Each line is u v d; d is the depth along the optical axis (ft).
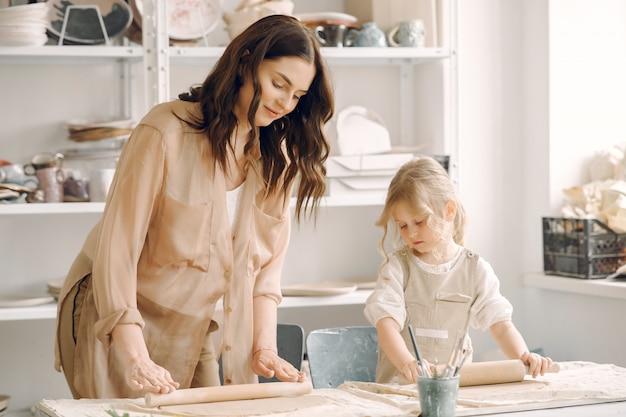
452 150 12.19
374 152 12.30
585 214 12.26
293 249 12.87
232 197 7.30
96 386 7.17
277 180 7.34
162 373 6.16
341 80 13.00
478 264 8.23
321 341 9.38
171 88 12.29
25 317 10.61
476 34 12.99
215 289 7.16
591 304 11.91
